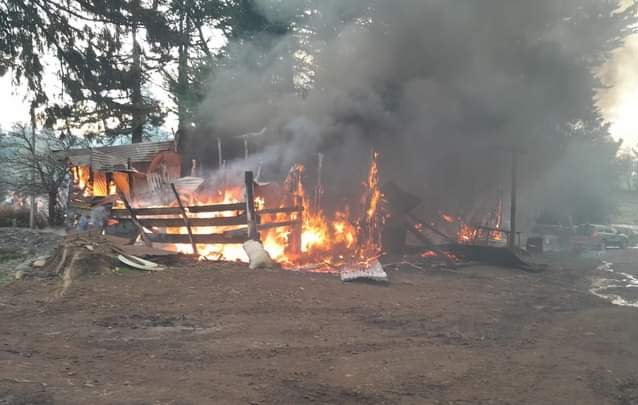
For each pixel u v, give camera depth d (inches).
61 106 972.6
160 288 397.7
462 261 691.4
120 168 845.2
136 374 220.5
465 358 267.3
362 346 281.3
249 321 323.3
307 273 492.7
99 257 451.8
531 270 653.9
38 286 401.7
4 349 248.4
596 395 223.0
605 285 565.9
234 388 208.4
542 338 318.0
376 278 472.1
